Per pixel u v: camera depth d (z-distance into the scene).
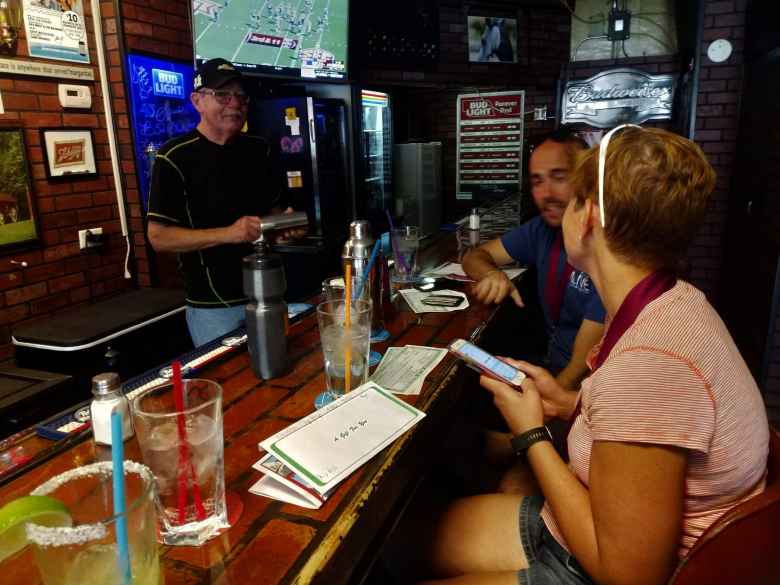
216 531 0.79
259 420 1.09
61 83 2.88
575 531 0.91
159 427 0.75
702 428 0.78
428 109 7.02
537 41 6.02
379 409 1.09
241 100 2.21
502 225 3.64
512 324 2.27
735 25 4.03
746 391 0.85
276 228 2.08
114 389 1.01
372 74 5.68
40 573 0.65
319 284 4.07
